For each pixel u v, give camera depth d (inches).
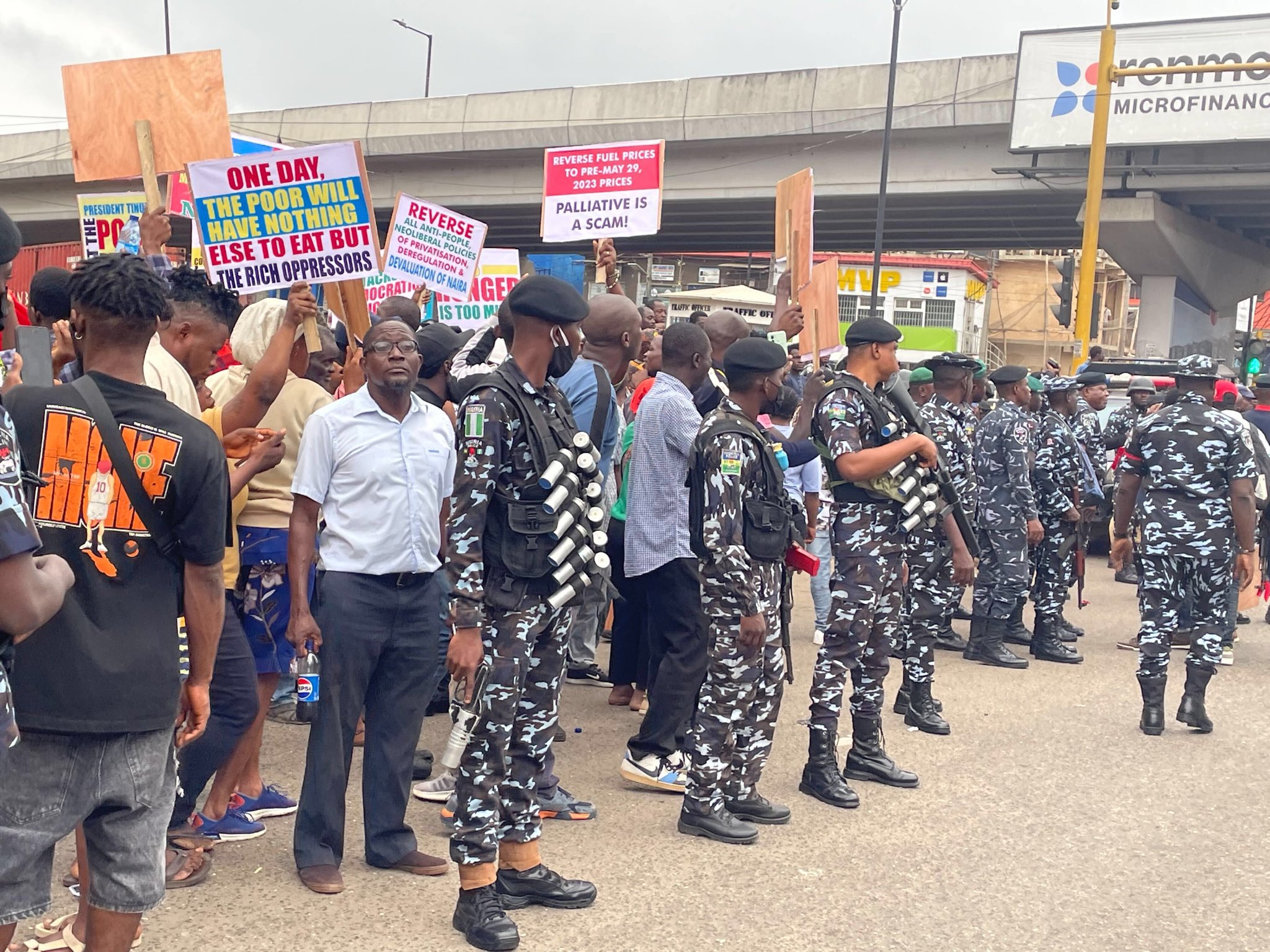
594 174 311.6
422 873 167.9
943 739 251.8
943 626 354.0
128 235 260.2
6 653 89.7
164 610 110.1
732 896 164.7
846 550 209.5
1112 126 1044.5
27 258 791.1
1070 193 1113.4
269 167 207.5
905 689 267.3
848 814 202.2
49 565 91.4
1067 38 1047.0
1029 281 2491.4
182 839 161.3
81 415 106.5
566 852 179.5
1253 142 1008.9
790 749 242.1
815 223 1323.8
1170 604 261.1
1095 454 410.3
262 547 176.4
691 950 146.9
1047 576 339.9
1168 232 1145.4
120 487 107.0
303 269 209.8
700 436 185.6
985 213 1225.4
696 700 213.6
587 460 150.8
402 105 1355.8
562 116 1267.2
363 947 143.3
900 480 208.2
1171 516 258.4
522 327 150.4
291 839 179.0
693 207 1257.4
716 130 1165.1
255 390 166.4
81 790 105.7
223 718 159.5
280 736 232.8
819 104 1134.4
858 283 2142.0
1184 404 263.0
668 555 210.2
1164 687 261.7
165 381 148.5
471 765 146.3
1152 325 1255.5
